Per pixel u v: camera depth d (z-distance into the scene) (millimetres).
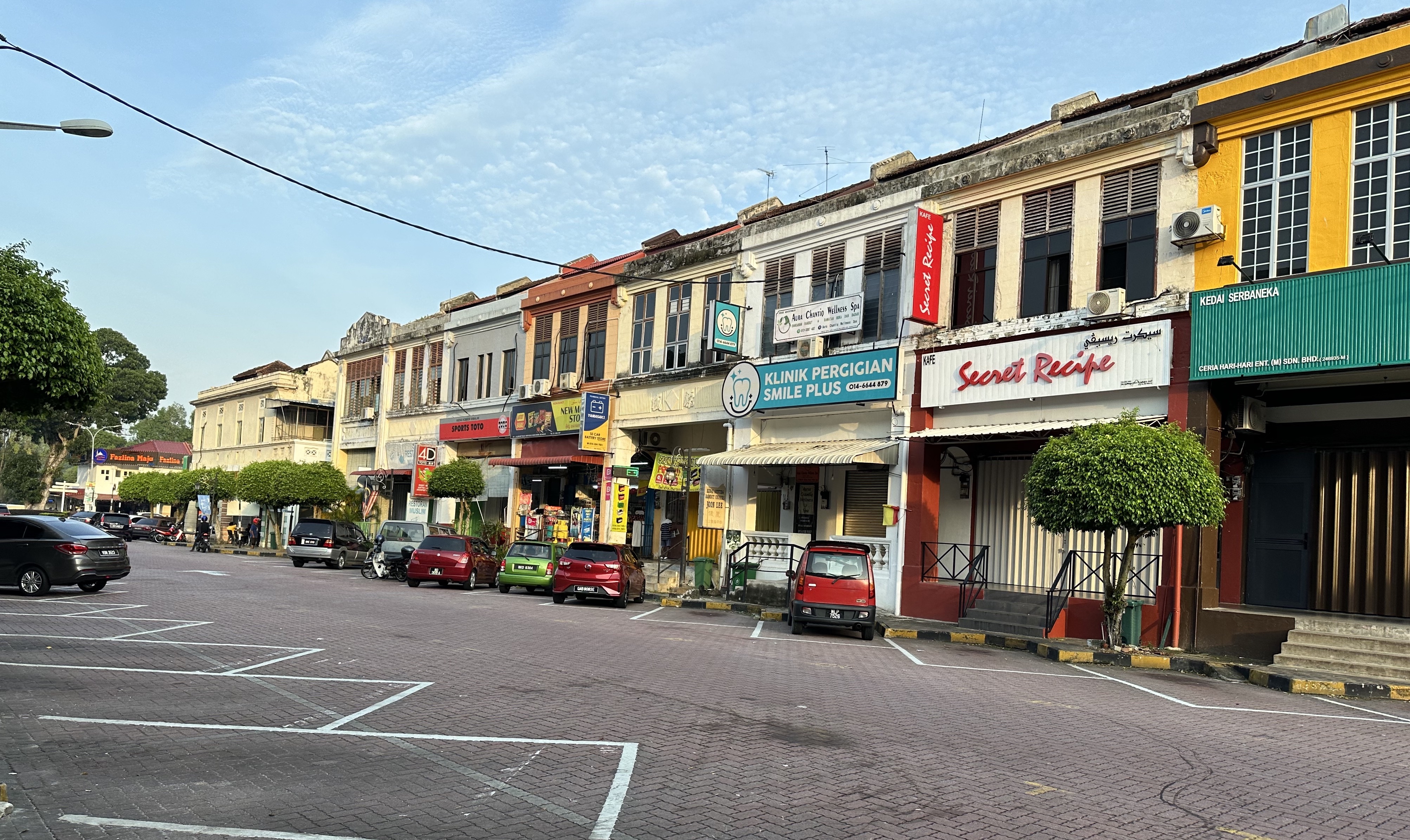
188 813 5953
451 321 41156
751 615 22500
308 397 53000
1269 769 8078
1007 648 17672
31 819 5703
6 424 75438
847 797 6703
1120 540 18688
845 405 24109
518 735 8367
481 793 6605
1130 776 7621
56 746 7441
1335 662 14312
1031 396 19828
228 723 8484
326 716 8914
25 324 15133
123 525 53844
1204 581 16734
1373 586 16312
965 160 22188
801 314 25109
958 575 21719
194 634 14359
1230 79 17656
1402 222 15547
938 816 6328
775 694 10898
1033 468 16812
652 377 30219
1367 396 16719
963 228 22219
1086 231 19672
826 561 18344
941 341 21953
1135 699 11891
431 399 42219
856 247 24734
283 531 51406
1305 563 17078
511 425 35812
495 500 38031
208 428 62375
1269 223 17000
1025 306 20703
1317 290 15766
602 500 31547
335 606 19734
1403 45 15578
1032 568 20484
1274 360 16125
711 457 25250
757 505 26891
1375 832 6371
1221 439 17406
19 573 20016
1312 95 16625
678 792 6723
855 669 13531
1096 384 18688
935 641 18344
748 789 6828
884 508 22688
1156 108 18625
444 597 23781
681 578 27375
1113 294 18547
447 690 10422
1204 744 9070
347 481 48219
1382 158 15844
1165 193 18422
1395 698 12836
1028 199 21000
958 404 21281
